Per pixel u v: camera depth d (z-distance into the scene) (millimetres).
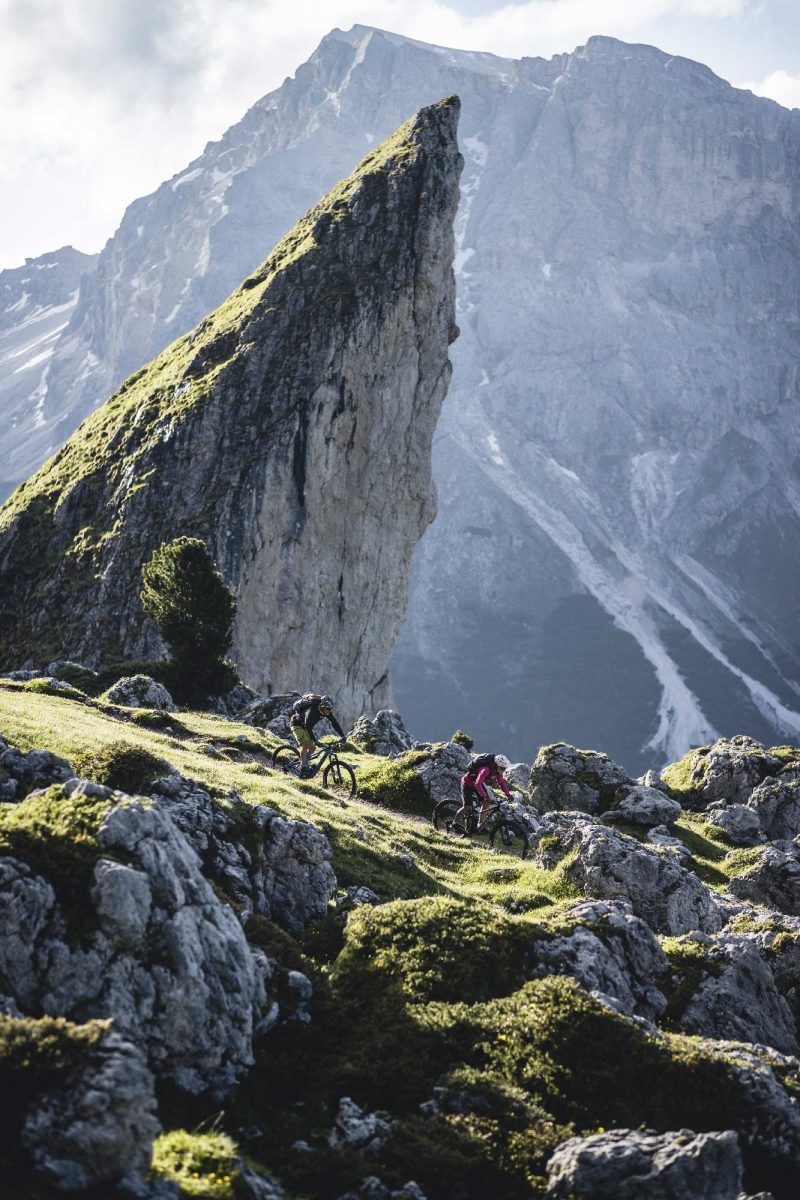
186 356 144875
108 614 114312
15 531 129375
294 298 140375
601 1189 12664
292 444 130375
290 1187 12891
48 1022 11891
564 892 28094
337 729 35656
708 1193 12531
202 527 122000
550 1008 16250
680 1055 15766
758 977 21672
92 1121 10977
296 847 21078
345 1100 14516
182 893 15078
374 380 139875
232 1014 14734
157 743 33625
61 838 14852
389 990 16984
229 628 60781
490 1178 13438
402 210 146875
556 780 47344
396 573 145625
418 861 28516
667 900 27984
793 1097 15984
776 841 43250
